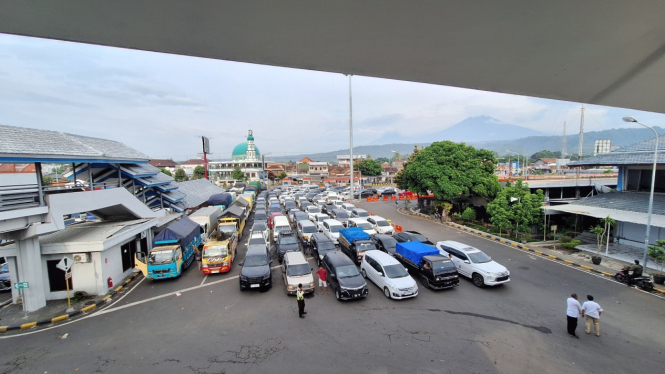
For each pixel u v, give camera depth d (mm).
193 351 9172
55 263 12969
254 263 14305
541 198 20875
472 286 13922
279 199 44812
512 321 10680
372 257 14516
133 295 13500
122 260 15258
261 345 9422
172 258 14977
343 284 12422
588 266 15969
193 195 32312
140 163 20109
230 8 3145
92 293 13172
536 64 4750
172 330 10438
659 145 19359
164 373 8195
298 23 3529
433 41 4090
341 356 8805
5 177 15469
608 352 8852
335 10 3289
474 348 9117
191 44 4016
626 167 21219
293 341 9609
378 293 13234
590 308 9711
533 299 12430
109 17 3242
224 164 93500
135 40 3838
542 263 16922
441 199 30672
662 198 18406
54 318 11188
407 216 33031
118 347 9461
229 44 4039
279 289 13859
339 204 36094
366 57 4527
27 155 10680
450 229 26062
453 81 5539
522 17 3535
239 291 13688
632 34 3857
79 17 3217
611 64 4629
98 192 14125
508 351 8953
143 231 17453
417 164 31297
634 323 10438
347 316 11172
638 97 5746
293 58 4570
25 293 11781
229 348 9297
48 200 11742
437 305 11992
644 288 13156
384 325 10500
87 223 16844
